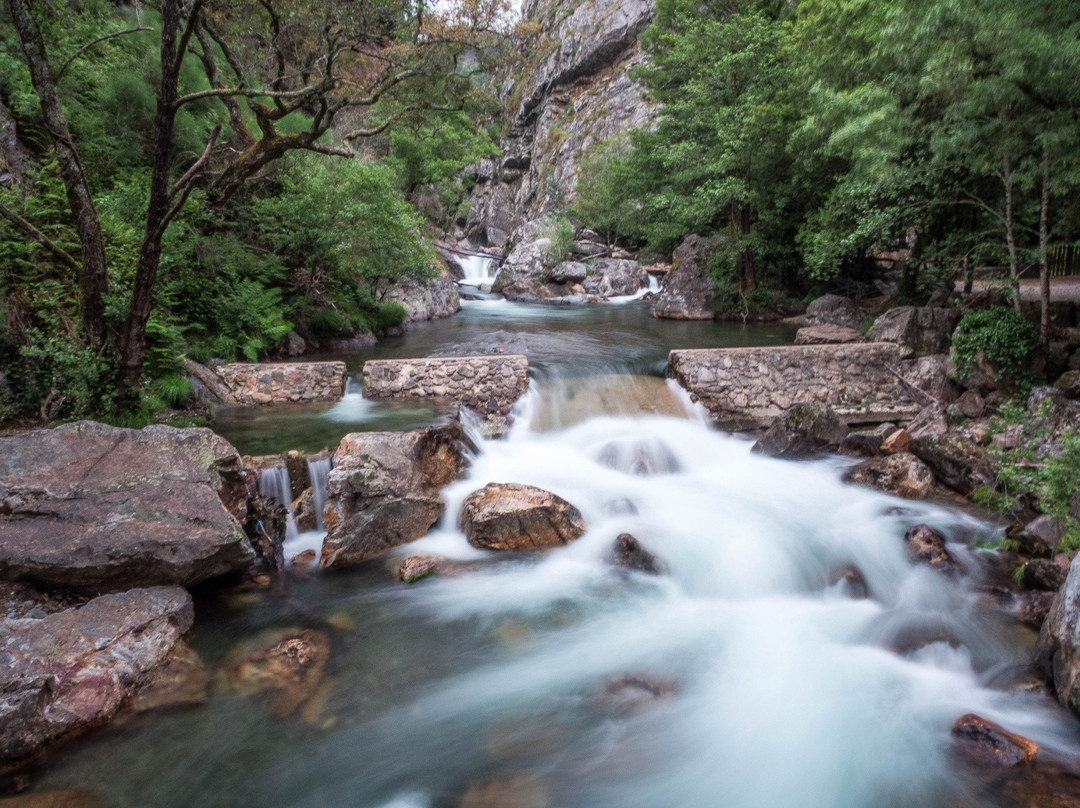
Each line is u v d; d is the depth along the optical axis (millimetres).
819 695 4219
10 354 7219
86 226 6906
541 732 3881
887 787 3434
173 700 4012
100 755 3561
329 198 12922
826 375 9719
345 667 4449
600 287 25625
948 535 6277
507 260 27953
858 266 18578
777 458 8445
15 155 9461
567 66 55000
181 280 10203
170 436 5629
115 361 7262
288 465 6730
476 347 13352
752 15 17844
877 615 5152
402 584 5570
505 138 62219
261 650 4570
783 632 4984
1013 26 5906
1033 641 4648
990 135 7836
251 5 8406
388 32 8320
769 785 3490
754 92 16812
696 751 3740
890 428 8898
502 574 5789
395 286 18109
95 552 4629
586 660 4617
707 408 9617
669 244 26844
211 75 8094
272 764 3562
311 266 13828
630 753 3723
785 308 18094
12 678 3654
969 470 7180
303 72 7902
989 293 9914
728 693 4262
